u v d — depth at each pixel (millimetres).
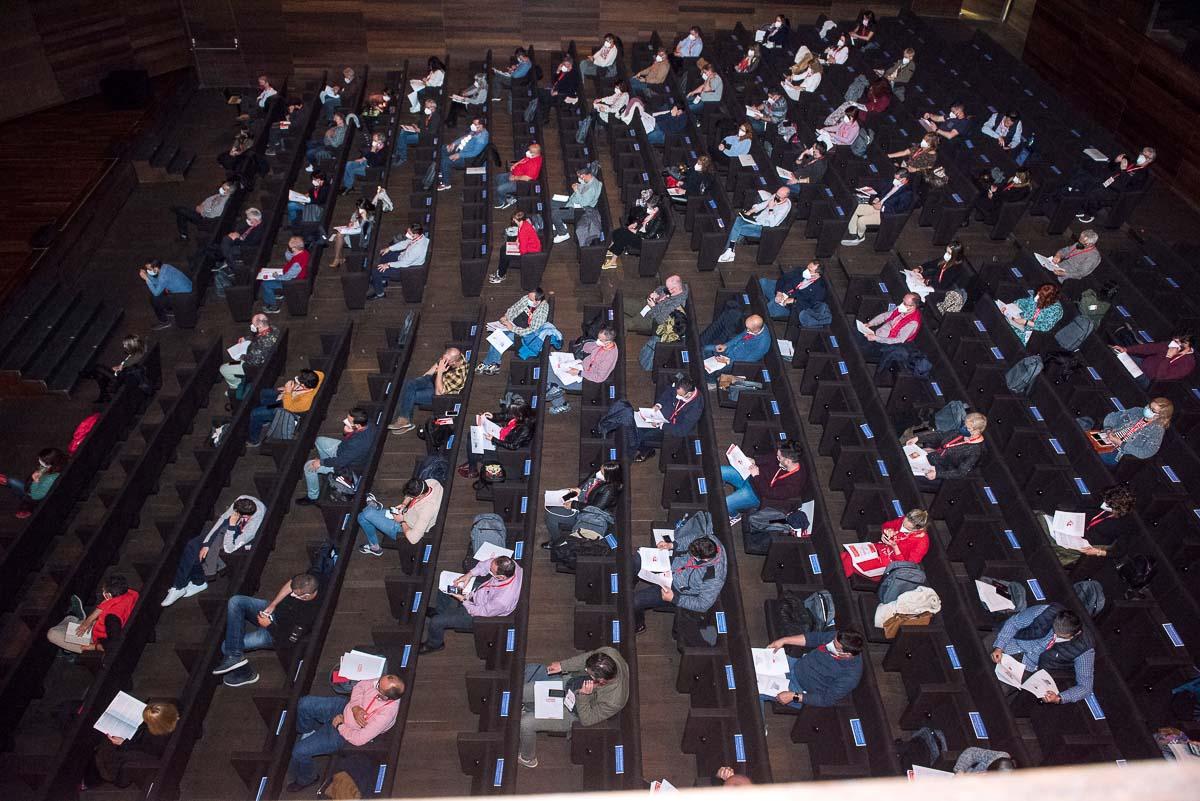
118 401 11469
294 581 8406
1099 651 7898
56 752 7520
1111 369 11242
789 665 8000
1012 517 9414
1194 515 9312
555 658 8672
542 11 20703
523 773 7758
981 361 11547
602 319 12117
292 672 8250
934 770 7156
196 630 9109
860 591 8914
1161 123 16922
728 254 13977
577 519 9242
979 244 14586
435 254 14445
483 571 8570
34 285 13664
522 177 14984
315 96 18234
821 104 17375
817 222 14438
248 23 20125
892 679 8531
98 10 18594
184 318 13266
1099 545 9078
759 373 11156
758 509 9602
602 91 18281
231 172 15867
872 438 10070
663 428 10289
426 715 8203
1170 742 7422
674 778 7742
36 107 18312
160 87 19562
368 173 15883
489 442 10367
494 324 12500
